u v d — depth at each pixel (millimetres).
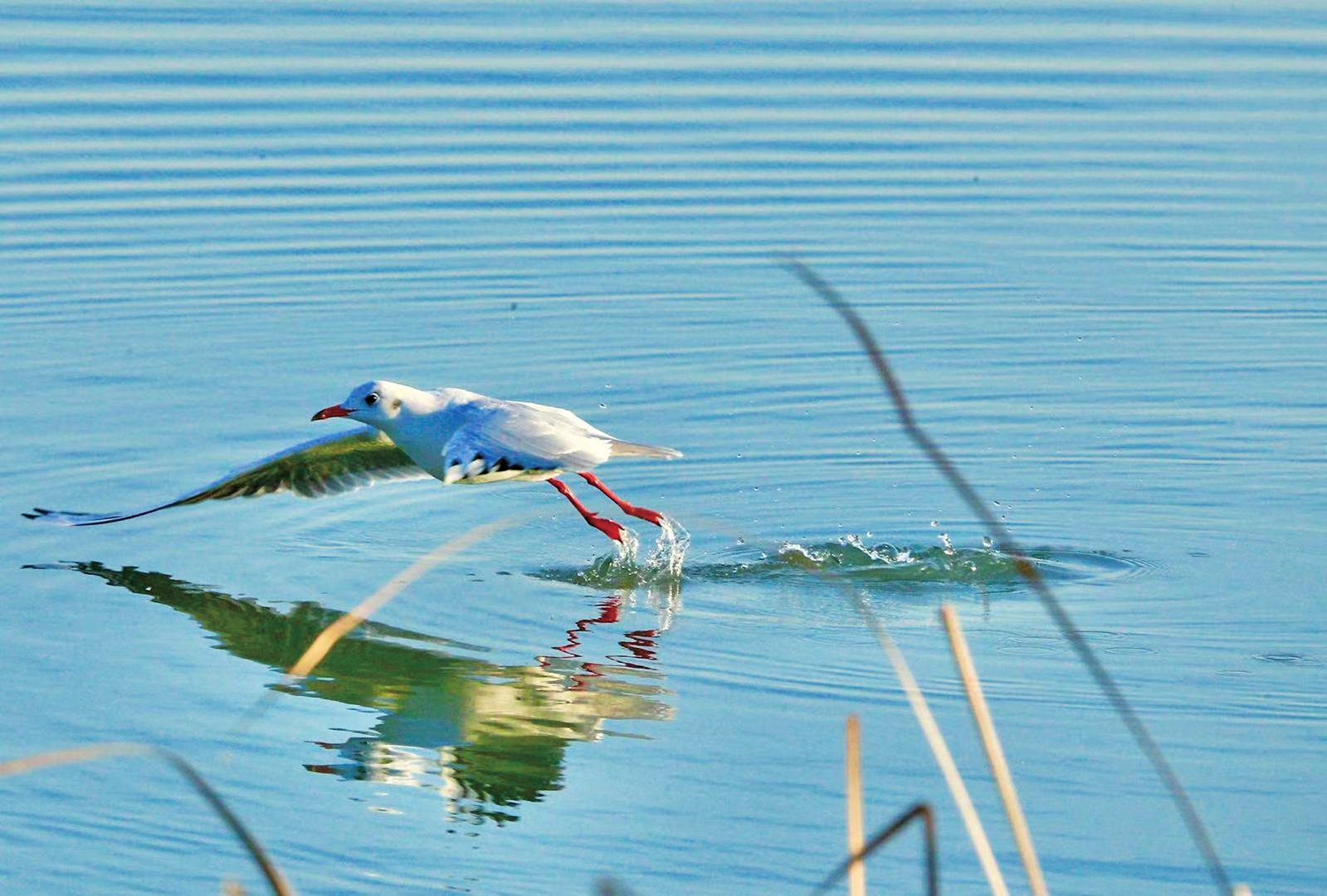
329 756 10883
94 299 19234
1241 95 25062
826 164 22891
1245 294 19906
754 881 9320
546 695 11688
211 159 22359
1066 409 17125
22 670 12055
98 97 23578
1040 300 19750
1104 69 25781
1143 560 13984
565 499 15664
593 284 19969
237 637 12703
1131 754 10727
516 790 10391
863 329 5805
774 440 16547
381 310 19250
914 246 20953
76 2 27016
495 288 19875
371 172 22281
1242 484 15445
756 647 12484
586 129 23500
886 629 12758
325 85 24266
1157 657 12148
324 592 13555
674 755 10797
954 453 16250
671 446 16406
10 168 21797
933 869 6129
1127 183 22609
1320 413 16875
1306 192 22406
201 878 9445
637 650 12414
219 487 14195
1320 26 27547
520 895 9188
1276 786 10289
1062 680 11828
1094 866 9422
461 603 13344
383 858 9625
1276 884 9211
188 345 18266
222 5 27109
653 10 27672
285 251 20516
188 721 11352
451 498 15773
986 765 10609
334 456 14367
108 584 13633
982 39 26781
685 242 20969
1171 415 16953
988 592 13469
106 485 15188
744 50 26047
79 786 10484
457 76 24719
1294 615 12852
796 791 10312
